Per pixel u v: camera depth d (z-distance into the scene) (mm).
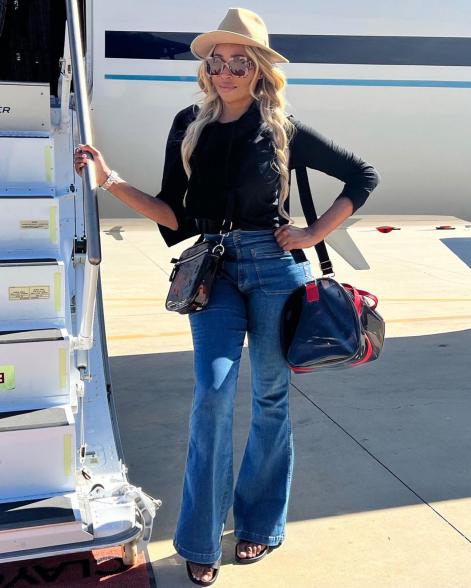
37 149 2758
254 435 2695
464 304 6902
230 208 2482
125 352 5293
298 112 5871
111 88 5789
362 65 5816
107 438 2943
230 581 2578
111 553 2715
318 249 2648
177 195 2648
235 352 2514
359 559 2705
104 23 5684
